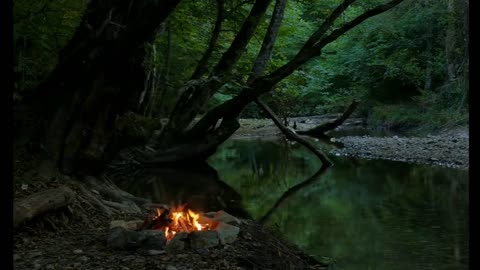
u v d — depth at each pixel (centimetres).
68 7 1160
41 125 897
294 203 1160
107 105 952
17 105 905
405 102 3303
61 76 909
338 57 3684
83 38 912
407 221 950
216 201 1183
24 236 652
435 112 2822
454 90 2794
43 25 1177
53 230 687
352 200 1176
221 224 720
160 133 1728
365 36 3419
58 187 751
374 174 1555
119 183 1388
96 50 878
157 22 838
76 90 912
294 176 1582
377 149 2078
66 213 730
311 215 1018
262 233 797
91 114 935
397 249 767
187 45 2119
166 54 2039
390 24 3244
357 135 2738
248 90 1566
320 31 1434
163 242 630
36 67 1216
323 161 1748
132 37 849
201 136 1661
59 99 912
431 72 3055
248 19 1570
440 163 1712
